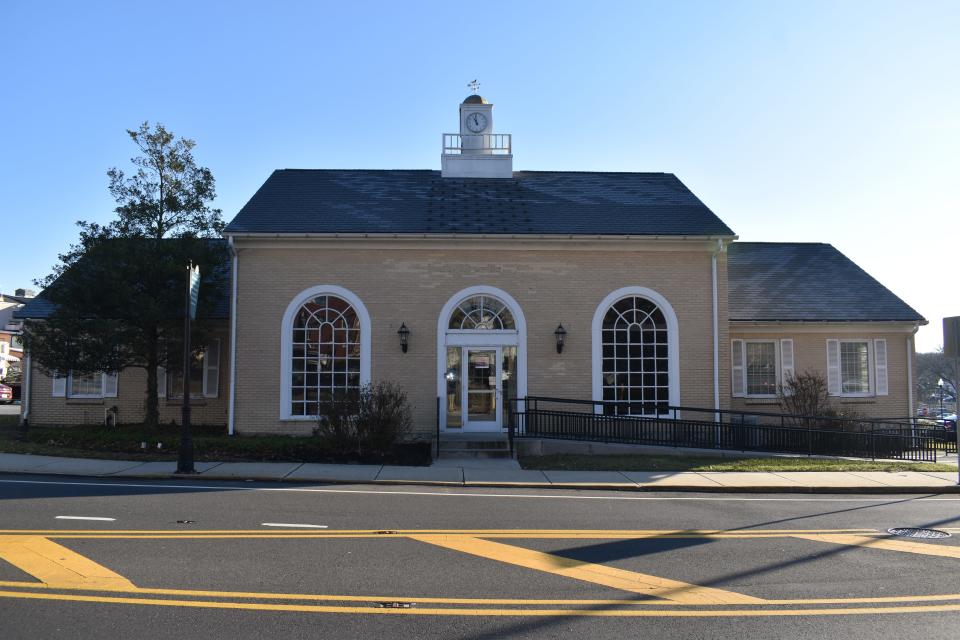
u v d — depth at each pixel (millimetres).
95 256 17281
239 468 14039
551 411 17844
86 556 7469
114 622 5535
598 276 19078
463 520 9773
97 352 17344
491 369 18828
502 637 5387
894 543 8703
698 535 9047
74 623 5496
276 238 18500
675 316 19094
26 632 5293
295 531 8867
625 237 18781
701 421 17875
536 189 22016
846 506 11508
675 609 6082
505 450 16641
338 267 18812
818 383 21266
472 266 18953
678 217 20125
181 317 17703
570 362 18844
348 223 19094
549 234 18656
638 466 15203
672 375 18984
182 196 18516
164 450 16031
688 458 16688
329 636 5348
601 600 6301
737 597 6441
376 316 18750
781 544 8586
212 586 6516
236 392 18422
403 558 7641
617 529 9352
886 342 22797
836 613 6023
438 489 12555
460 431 18578
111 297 17141
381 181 22188
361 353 18656
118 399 21062
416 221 19359
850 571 7383
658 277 19172
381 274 18859
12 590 6285
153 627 5445
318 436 16031
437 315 18812
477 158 23172
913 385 22766
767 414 18016
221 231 18484
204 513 9891
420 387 18641
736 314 22250
